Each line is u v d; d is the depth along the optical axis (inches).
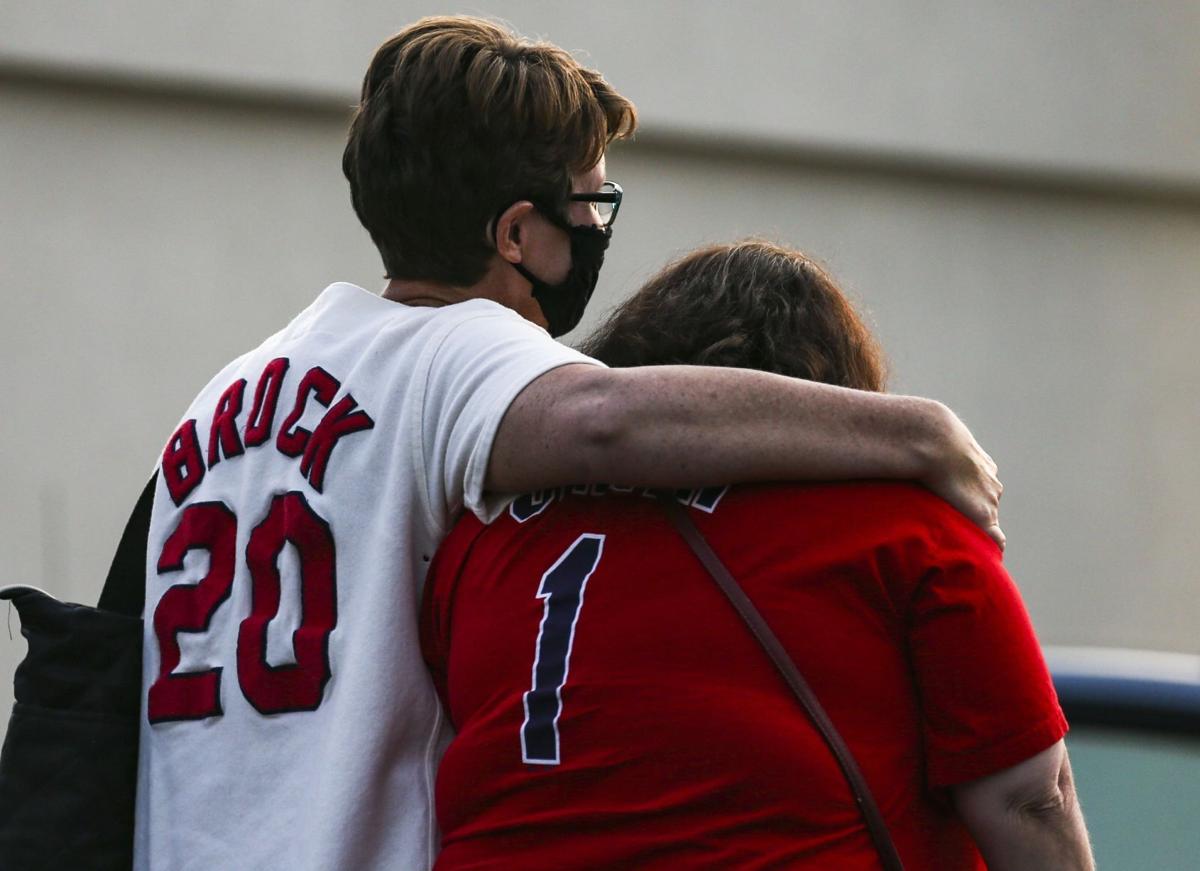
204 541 231.8
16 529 746.8
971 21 903.7
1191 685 347.3
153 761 228.2
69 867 224.7
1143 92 935.0
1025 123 914.7
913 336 907.4
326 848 205.6
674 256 271.9
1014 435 924.0
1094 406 938.1
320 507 219.9
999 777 190.7
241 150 792.3
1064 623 925.2
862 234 898.7
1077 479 932.0
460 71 231.1
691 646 191.8
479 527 212.8
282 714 216.5
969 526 200.2
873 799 188.4
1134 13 931.3
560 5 832.9
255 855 212.5
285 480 224.7
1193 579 946.1
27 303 755.4
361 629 213.6
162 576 234.5
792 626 190.9
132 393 768.9
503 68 231.3
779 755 186.7
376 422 219.9
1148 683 348.5
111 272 768.9
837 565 192.2
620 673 192.9
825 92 878.4
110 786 228.2
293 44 793.6
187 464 239.9
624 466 197.6
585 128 237.0
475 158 230.2
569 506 205.8
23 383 752.3
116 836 227.6
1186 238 956.6
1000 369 922.7
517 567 205.5
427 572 218.2
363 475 218.8
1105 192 940.0
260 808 215.2
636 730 190.2
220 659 224.8
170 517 237.3
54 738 227.9
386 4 806.5
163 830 223.0
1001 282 923.4
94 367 764.0
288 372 233.0
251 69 787.4
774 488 198.7
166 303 776.3
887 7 888.9
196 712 224.4
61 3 759.7
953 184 916.6
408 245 237.0
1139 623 935.0
